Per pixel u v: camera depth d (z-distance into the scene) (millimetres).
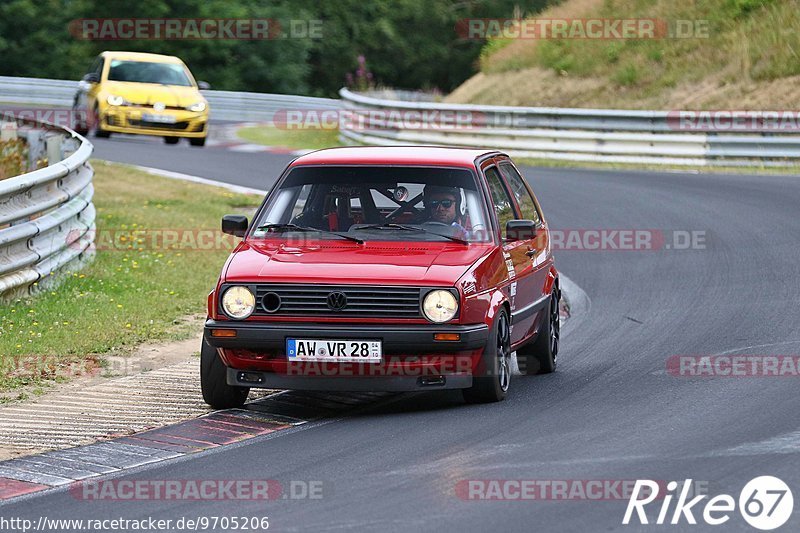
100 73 85938
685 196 66000
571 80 107188
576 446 23203
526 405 27156
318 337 25906
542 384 29750
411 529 18406
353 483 21000
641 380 29578
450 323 26047
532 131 86938
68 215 41500
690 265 47719
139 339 34812
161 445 24172
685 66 101688
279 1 174500
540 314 31156
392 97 123188
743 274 45250
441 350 25953
